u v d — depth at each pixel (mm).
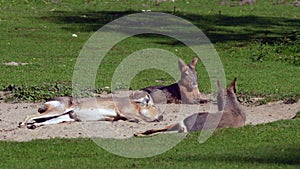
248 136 16156
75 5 50562
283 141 15766
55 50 34781
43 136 17078
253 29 43000
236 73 28766
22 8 48469
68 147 15789
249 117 19109
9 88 23672
